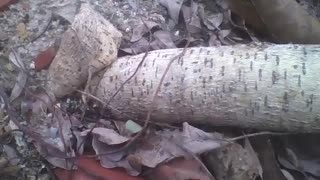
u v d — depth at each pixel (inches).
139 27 8.5
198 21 8.8
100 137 7.1
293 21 8.2
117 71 7.6
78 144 7.1
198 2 9.1
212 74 7.0
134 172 6.9
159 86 7.2
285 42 8.4
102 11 8.6
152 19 8.7
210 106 7.1
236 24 8.8
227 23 8.9
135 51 8.2
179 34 8.7
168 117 7.4
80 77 7.6
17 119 7.5
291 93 6.7
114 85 7.5
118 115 7.7
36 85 7.7
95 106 7.8
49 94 7.7
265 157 7.4
